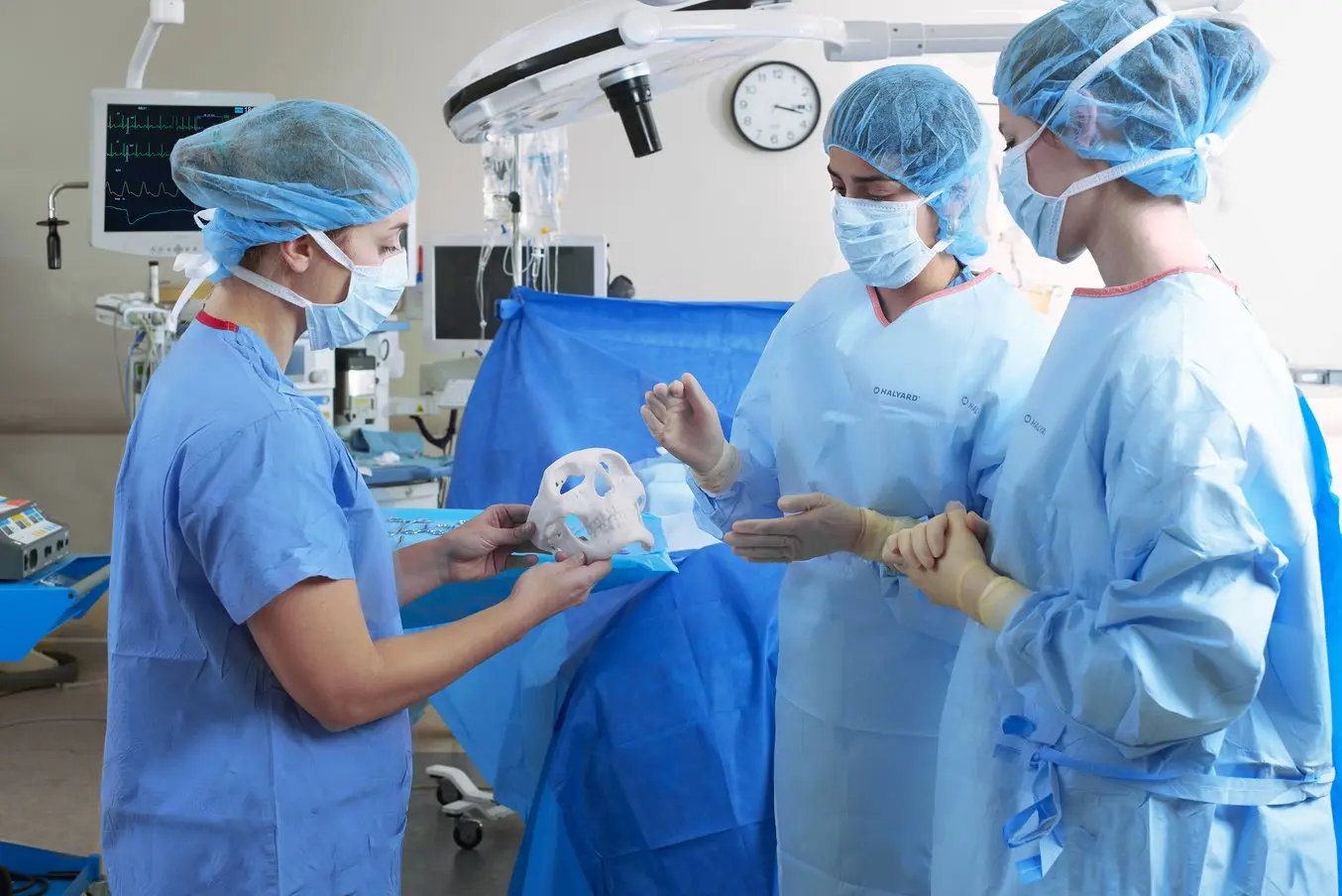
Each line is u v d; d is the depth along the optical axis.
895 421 1.50
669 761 1.87
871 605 1.54
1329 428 2.24
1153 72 1.04
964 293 1.52
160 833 1.20
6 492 4.04
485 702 2.09
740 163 4.22
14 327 3.98
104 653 3.89
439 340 3.70
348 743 1.24
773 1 1.54
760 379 1.71
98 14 3.89
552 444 2.31
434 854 2.69
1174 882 1.04
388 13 4.04
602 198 4.22
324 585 1.14
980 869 1.19
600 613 1.99
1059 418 1.10
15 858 2.31
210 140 1.20
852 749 1.57
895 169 1.43
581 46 1.45
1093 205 1.11
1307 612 1.03
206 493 1.13
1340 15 4.11
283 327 1.28
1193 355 1.00
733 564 2.00
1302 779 1.06
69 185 3.34
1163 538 0.97
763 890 1.86
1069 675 1.01
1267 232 4.21
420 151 4.11
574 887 1.85
